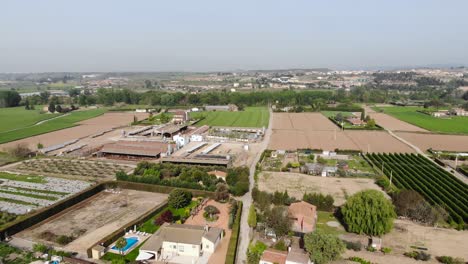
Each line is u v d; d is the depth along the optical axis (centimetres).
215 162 13788
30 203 10181
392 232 8475
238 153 16175
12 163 14550
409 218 9275
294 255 6975
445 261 7075
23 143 17662
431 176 12181
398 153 16375
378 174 13038
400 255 7412
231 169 12688
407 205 9269
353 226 8281
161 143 16850
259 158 15288
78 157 15588
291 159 15225
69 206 10019
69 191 11244
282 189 11475
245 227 8719
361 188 11650
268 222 8300
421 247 7762
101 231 8538
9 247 7556
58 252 7306
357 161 14988
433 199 10256
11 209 9681
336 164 14388
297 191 11294
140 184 11444
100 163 14650
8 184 11894
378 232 8000
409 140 19275
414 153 16462
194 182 11438
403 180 11825
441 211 9081
